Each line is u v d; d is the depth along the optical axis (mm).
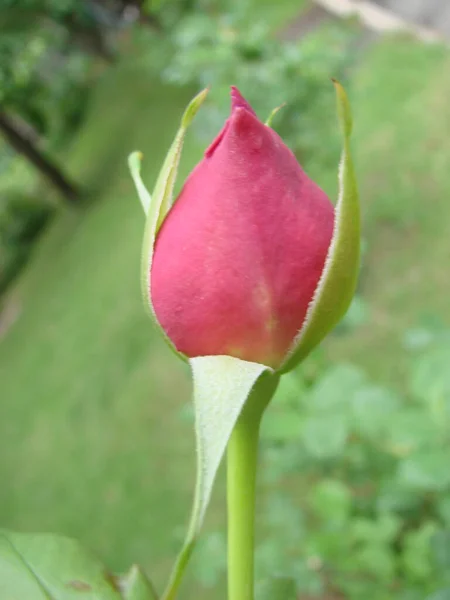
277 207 112
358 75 737
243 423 122
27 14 984
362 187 640
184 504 611
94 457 752
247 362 113
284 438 268
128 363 828
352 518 305
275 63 499
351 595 292
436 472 232
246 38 506
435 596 230
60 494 764
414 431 242
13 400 1000
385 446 303
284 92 498
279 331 114
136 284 940
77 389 871
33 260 1477
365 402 254
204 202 113
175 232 115
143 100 1422
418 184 610
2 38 963
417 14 771
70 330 1007
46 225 1557
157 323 117
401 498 293
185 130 116
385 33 775
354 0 857
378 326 523
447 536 255
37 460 837
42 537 143
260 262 112
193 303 114
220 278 113
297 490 453
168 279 115
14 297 1409
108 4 1275
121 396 791
